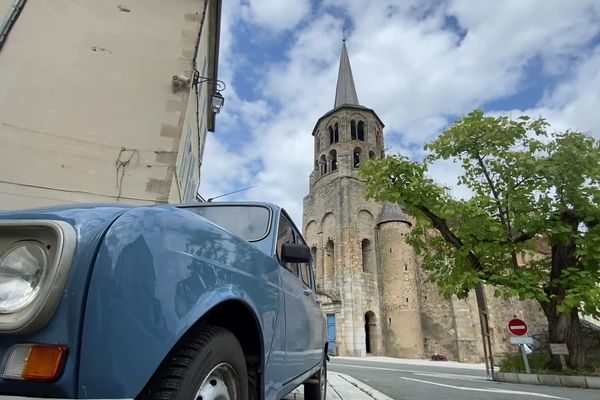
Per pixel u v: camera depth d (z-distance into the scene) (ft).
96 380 4.57
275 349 8.82
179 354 5.74
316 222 143.64
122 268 5.11
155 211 6.26
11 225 5.03
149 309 5.23
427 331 118.11
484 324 40.34
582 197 33.68
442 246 41.73
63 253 4.83
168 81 28.71
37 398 4.39
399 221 129.59
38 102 25.50
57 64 26.91
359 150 145.59
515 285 34.24
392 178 41.52
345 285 121.19
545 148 35.99
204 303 6.13
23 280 4.75
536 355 37.45
